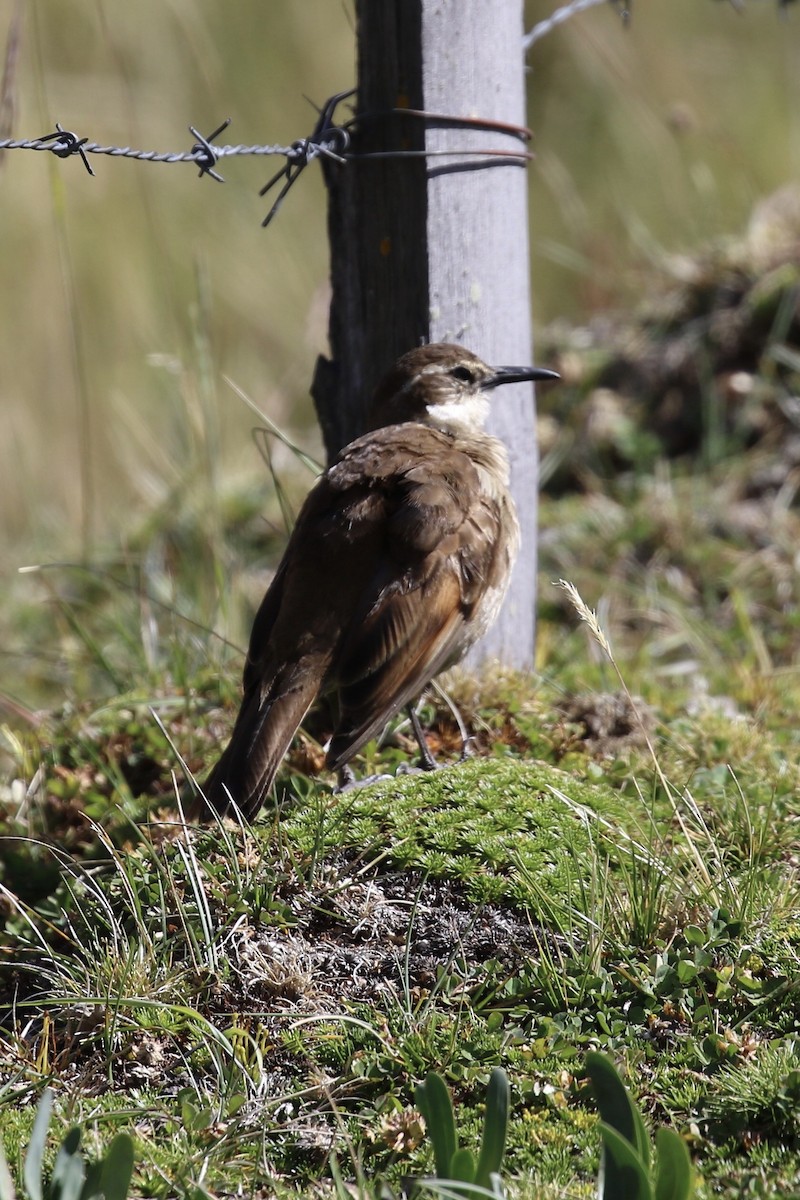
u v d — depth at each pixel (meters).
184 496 15.64
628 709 10.16
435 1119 6.14
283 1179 6.60
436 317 10.03
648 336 16.53
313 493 9.31
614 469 15.71
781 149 23.33
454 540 9.01
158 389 19.48
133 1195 6.36
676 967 7.37
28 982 8.12
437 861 8.07
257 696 8.65
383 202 9.92
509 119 10.04
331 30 24.69
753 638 12.03
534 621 11.16
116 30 22.69
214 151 9.30
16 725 12.86
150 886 8.16
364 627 8.69
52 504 18.38
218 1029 7.44
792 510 14.50
